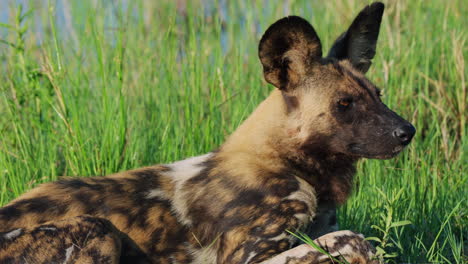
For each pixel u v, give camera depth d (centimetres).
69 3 1934
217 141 1380
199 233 940
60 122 1353
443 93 1556
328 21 1902
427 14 1934
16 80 1477
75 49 1756
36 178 1247
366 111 967
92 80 1622
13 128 1379
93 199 914
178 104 1503
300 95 975
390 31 1700
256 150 971
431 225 1151
